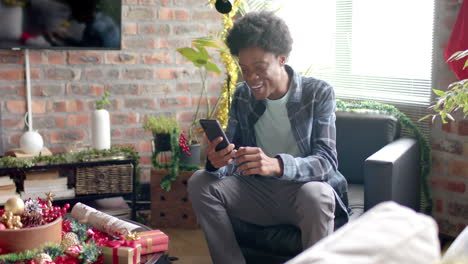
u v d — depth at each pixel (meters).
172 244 3.07
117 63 3.64
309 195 2.11
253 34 2.15
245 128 2.43
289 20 3.90
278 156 2.14
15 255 1.59
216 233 2.27
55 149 3.54
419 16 3.13
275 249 2.26
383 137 2.87
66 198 3.14
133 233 1.76
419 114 3.09
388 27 3.30
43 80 3.46
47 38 3.30
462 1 2.76
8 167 2.97
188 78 3.85
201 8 3.83
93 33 3.40
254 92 2.24
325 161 2.20
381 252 0.63
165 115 3.82
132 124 3.73
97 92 3.61
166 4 3.73
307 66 3.79
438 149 2.98
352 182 2.93
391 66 3.29
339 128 2.95
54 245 1.65
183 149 3.27
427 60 3.10
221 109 3.52
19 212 1.75
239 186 2.31
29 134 3.20
